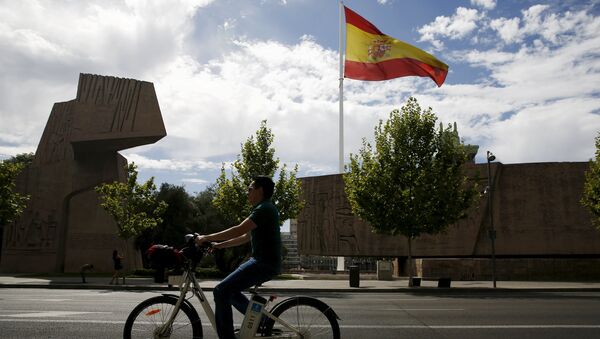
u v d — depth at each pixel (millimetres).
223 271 39375
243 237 5426
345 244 36969
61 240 38562
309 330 5180
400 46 32031
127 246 41125
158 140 39062
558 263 30547
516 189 32844
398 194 27031
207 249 5312
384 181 27109
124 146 39562
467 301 15125
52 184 39156
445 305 13555
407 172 27062
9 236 38656
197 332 5188
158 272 5227
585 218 31703
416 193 26391
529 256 33312
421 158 27625
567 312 11422
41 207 38844
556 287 23562
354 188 27875
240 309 5176
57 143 39812
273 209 5145
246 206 30688
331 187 38438
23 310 11203
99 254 39062
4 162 31141
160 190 52219
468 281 30188
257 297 5137
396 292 22625
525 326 9031
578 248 31469
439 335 8055
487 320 9922
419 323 9461
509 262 30984
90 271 38562
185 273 5207
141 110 38500
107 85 38812
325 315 5211
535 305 13391
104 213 39750
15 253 38344
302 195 39906
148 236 49469
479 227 33062
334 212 37906
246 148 31672
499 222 32750
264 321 5102
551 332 8367
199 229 52875
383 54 32312
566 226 31828
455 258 32750
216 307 5020
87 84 38719
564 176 32375
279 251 5156
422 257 34719
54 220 38594
